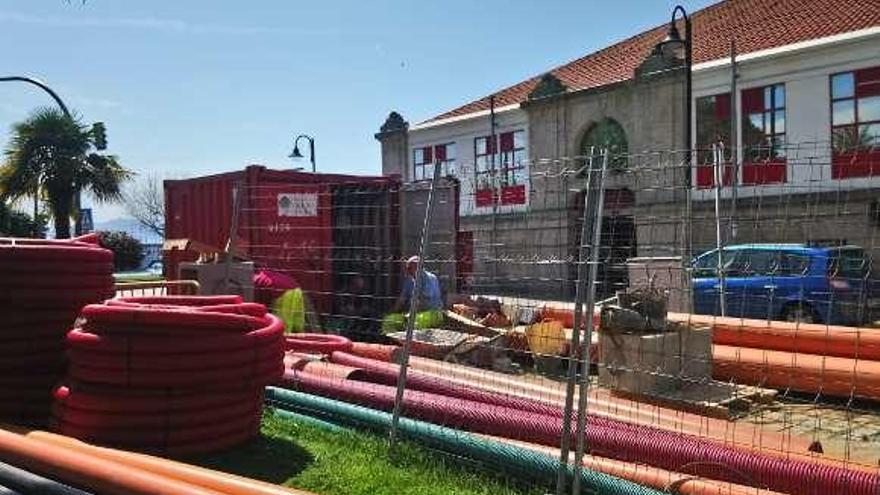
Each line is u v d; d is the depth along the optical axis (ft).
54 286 21.71
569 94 95.35
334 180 47.24
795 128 76.74
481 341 31.99
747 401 26.73
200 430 19.15
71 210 100.37
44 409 21.61
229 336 19.52
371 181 47.78
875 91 72.13
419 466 18.88
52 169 96.89
